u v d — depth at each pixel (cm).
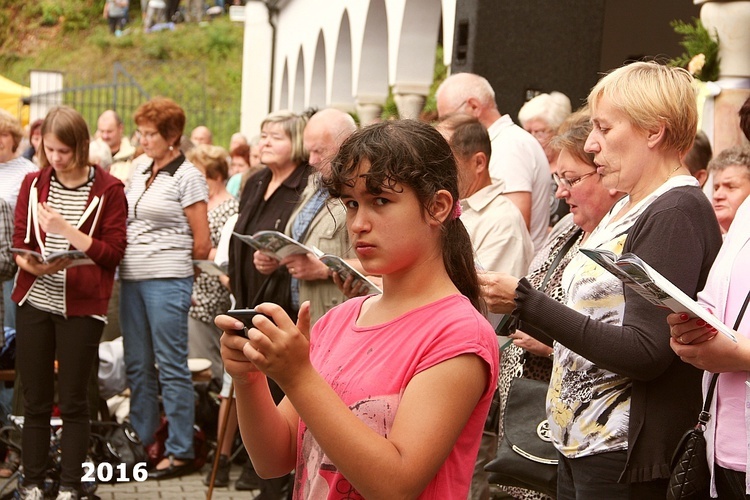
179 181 764
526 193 651
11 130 789
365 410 252
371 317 270
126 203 684
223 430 690
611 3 1227
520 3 864
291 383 233
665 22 1212
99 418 804
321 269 559
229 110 3619
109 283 668
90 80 3906
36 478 655
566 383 361
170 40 4097
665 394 341
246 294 657
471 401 249
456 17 894
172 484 751
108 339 864
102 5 4347
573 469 358
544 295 343
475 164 528
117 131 1230
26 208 672
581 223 429
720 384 327
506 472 421
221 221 897
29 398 656
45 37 4244
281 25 2420
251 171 1044
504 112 868
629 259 284
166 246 757
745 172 545
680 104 351
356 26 1513
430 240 262
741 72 744
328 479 261
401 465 236
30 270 643
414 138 255
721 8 746
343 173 255
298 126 652
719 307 329
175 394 761
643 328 333
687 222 340
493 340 256
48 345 655
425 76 1217
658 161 356
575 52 871
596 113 363
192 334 864
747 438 320
